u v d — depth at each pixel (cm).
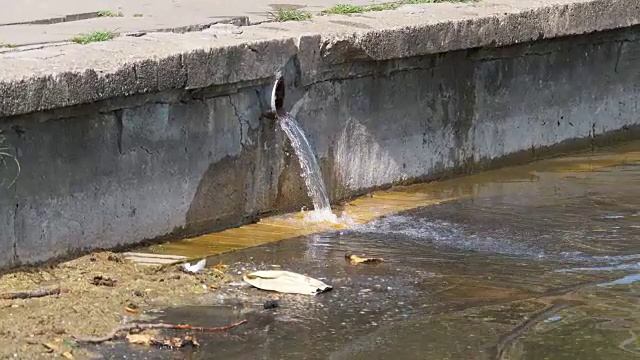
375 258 841
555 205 1014
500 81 1135
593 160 1199
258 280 776
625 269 837
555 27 1152
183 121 856
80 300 721
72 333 672
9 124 741
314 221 934
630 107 1299
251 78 887
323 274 805
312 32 946
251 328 699
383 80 1020
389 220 951
